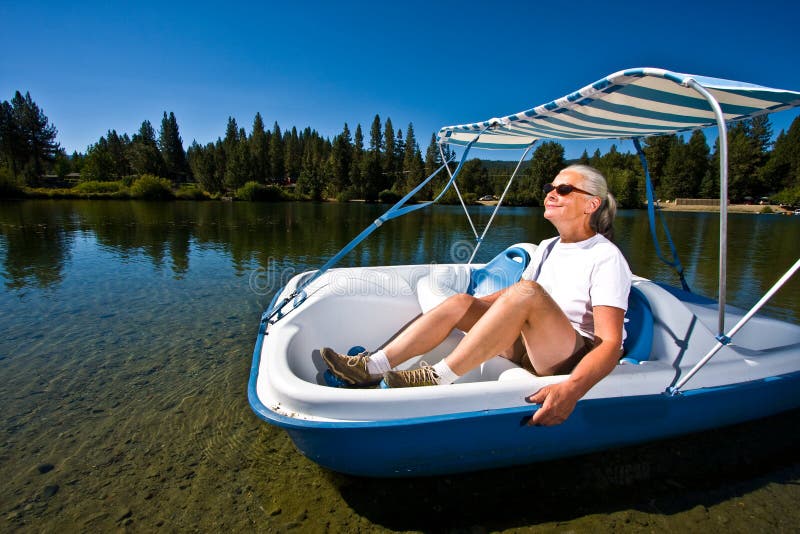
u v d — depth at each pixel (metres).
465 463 1.79
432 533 1.74
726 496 1.96
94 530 1.73
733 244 12.49
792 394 2.27
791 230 17.80
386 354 1.90
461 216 24.97
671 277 7.40
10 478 2.02
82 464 2.13
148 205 29.86
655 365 1.95
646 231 16.55
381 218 2.71
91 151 65.00
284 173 75.38
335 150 63.78
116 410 2.63
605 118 2.51
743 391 2.05
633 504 1.90
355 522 1.78
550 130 3.03
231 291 5.51
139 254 8.46
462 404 1.59
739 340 2.48
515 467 2.10
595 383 1.62
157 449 2.26
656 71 1.66
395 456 1.65
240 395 2.83
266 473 2.08
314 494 1.94
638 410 1.87
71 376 3.07
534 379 1.71
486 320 1.74
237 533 1.72
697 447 2.29
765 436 2.37
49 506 1.85
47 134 66.38
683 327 2.15
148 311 4.60
